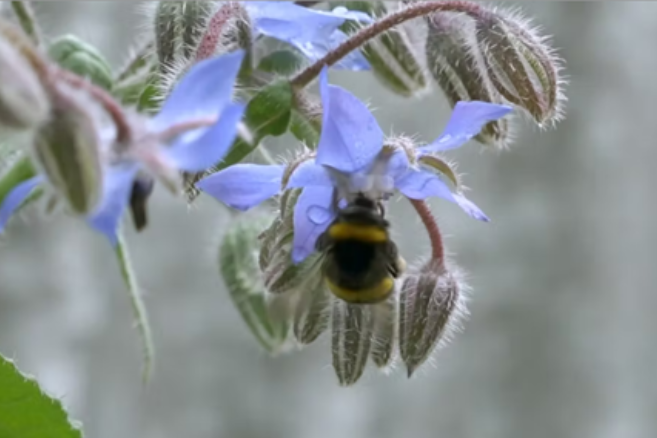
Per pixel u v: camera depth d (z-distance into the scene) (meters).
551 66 0.47
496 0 0.69
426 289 0.47
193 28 0.46
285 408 0.77
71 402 0.74
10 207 0.43
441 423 0.77
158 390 0.76
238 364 0.77
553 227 0.78
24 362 0.73
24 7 0.47
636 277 0.78
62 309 0.75
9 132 0.41
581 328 0.78
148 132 0.42
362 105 0.44
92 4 0.66
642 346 0.78
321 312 0.47
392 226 0.47
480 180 0.77
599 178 0.78
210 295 0.76
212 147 0.42
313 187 0.45
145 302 0.76
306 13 0.47
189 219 0.76
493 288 0.77
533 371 0.77
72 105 0.41
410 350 0.46
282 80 0.46
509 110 0.44
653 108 0.78
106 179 0.42
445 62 0.47
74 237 0.75
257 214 0.50
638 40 0.77
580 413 0.77
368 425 0.77
